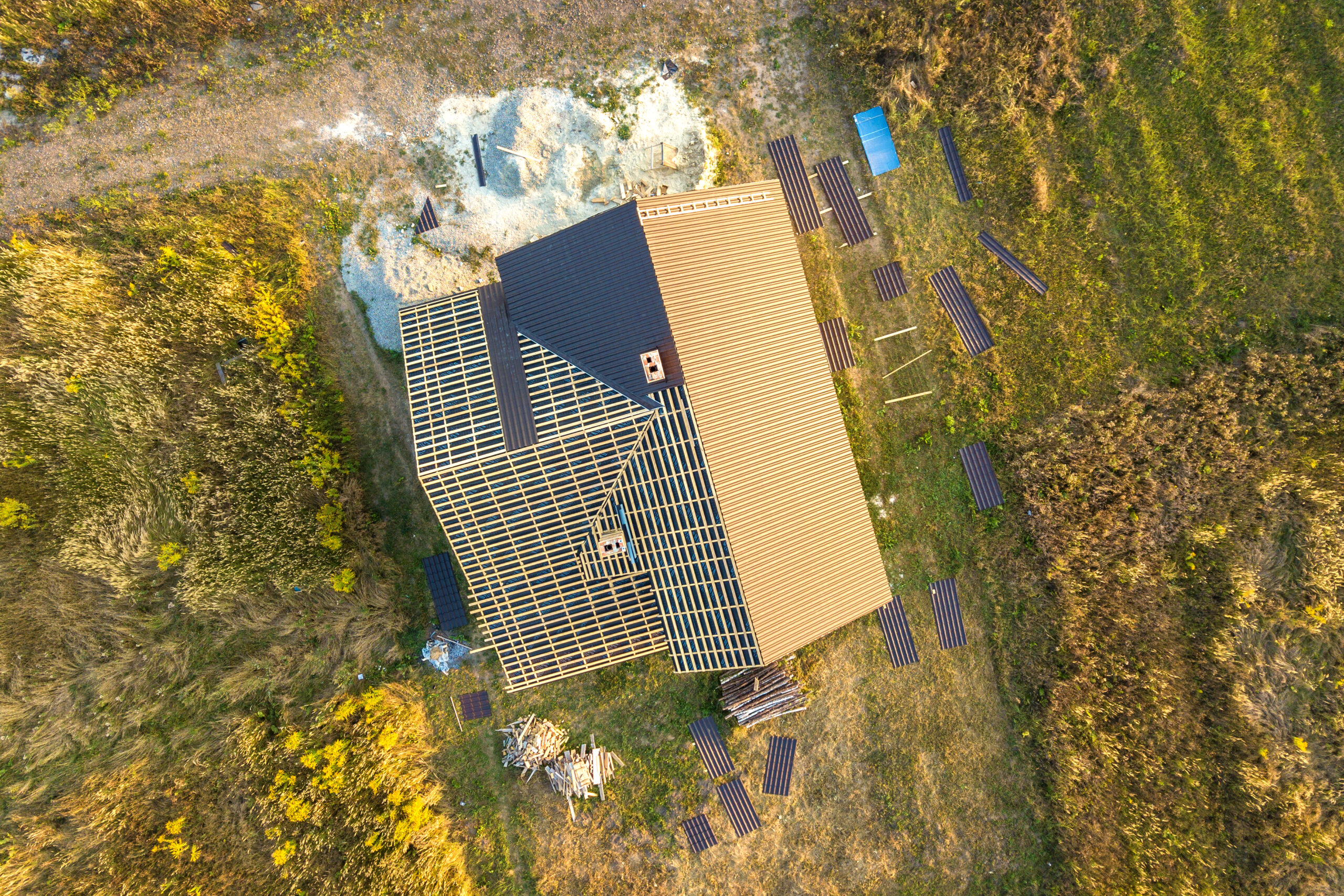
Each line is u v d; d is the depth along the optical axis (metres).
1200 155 33.00
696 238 27.64
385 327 33.78
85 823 31.50
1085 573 32.84
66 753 32.31
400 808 31.66
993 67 33.00
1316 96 32.31
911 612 33.91
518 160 32.88
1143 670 32.75
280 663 32.75
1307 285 32.41
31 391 31.75
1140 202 33.28
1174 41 32.69
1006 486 33.69
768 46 34.09
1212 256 32.97
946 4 32.66
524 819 33.50
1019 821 33.62
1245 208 32.81
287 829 31.39
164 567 31.84
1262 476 32.12
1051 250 33.69
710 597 27.69
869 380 34.09
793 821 33.62
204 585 31.89
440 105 33.91
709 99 33.91
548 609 29.81
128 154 33.56
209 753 32.41
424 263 33.62
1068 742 32.94
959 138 33.69
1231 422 32.41
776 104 34.06
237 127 33.78
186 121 33.69
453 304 29.62
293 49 33.78
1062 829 33.03
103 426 32.19
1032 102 33.25
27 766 32.06
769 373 28.34
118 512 32.31
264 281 33.06
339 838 31.22
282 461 32.06
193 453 32.19
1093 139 33.41
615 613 29.77
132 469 32.09
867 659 33.78
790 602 27.83
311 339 33.12
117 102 33.62
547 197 33.28
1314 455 31.95
